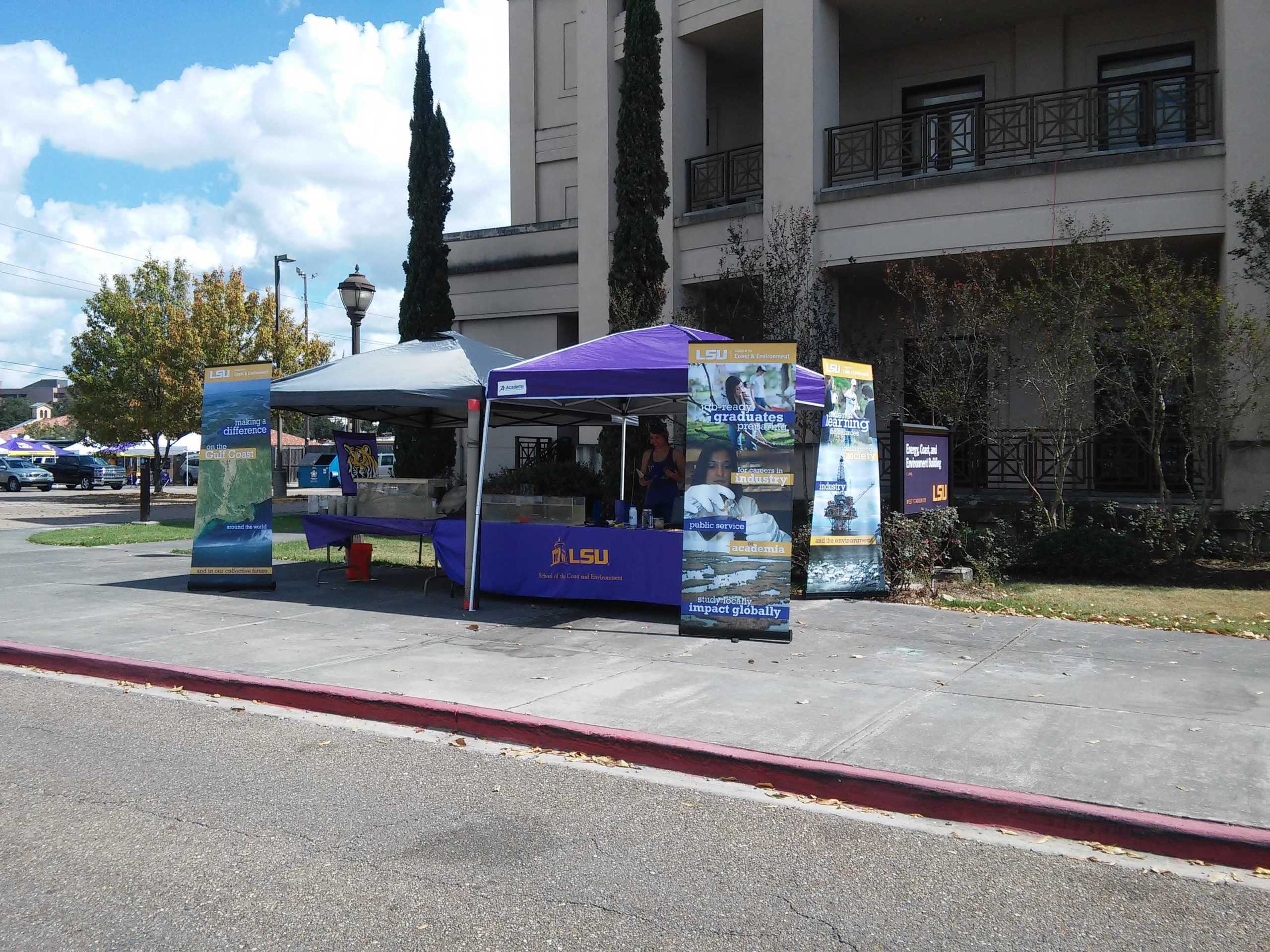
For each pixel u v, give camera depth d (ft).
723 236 54.65
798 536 39.27
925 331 44.93
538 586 34.24
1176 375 39.45
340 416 44.55
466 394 34.04
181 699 23.43
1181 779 16.78
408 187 66.33
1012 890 13.44
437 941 11.68
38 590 38.01
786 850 14.74
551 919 12.30
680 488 37.11
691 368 28.91
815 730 19.67
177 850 14.25
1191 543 40.34
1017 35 54.39
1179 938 12.09
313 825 15.35
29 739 19.90
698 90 57.93
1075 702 21.79
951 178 47.09
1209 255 45.29
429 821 15.66
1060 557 39.60
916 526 37.24
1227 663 25.50
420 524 36.60
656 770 18.63
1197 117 46.03
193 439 130.31
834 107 52.26
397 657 26.32
